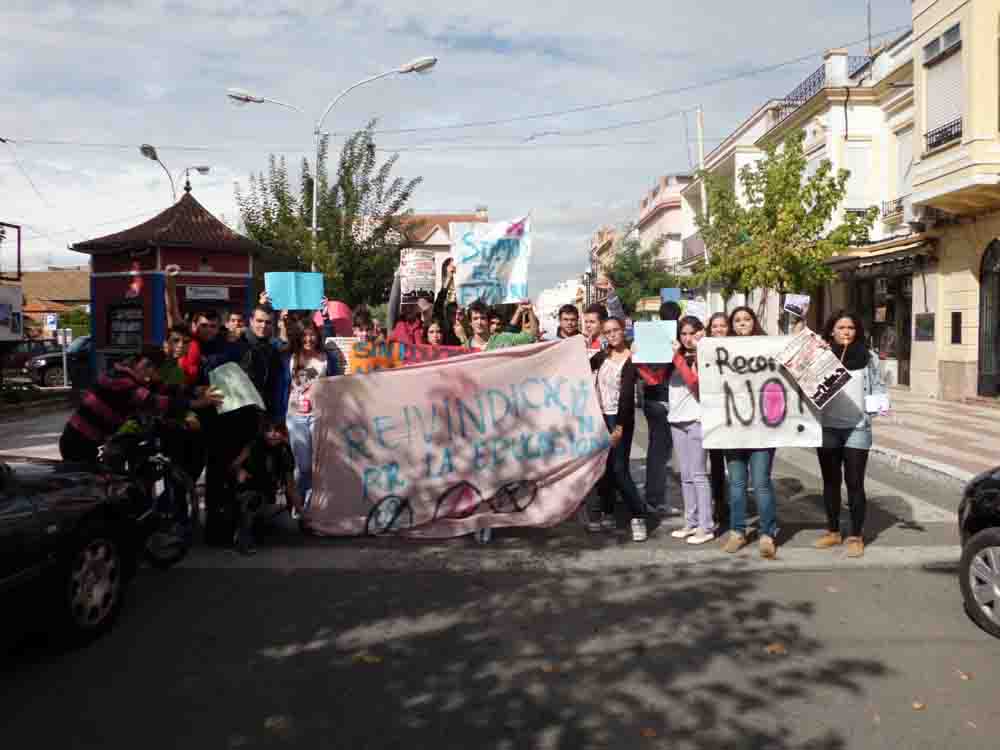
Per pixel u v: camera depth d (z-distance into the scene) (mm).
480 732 3654
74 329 45469
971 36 15859
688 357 6797
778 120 29875
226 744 3566
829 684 4113
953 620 4996
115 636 4801
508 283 8594
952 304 18484
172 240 22266
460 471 6914
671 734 3629
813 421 6316
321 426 6906
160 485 8094
